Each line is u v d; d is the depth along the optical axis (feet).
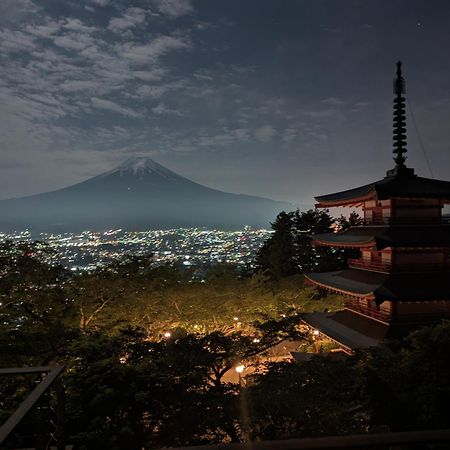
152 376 42.39
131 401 40.22
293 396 44.52
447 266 68.64
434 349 41.06
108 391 37.88
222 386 53.42
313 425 39.65
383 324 67.97
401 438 9.18
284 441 9.07
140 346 60.18
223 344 63.87
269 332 77.77
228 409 44.14
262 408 43.34
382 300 63.77
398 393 38.78
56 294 82.48
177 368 54.39
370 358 48.42
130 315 94.48
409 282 66.90
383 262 70.95
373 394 38.73
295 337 80.38
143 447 40.27
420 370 40.75
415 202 69.87
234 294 107.34
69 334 61.05
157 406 43.04
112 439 36.40
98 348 47.96
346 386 45.65
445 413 36.83
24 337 59.26
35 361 59.26
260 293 110.01
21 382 42.42
